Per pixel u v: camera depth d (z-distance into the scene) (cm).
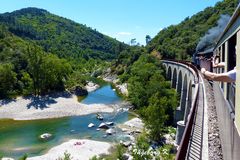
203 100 2155
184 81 5497
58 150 4038
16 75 8150
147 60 9269
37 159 3719
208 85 2789
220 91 1371
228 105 956
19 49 9775
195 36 10906
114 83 11325
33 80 7919
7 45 10656
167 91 6456
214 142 1315
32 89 7906
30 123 5697
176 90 6550
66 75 9494
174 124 5516
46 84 8138
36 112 6406
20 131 5144
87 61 19450
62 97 7831
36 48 8244
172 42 11825
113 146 4216
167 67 8350
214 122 1609
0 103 6956
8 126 5506
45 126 5447
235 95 727
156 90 6531
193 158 1123
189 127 1284
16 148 4247
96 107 6906
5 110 6544
